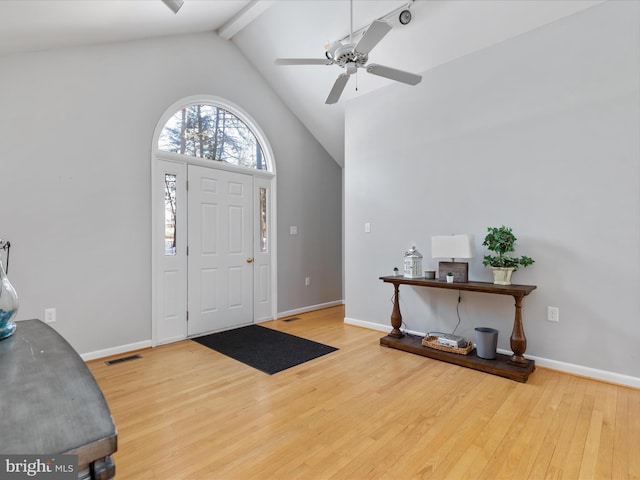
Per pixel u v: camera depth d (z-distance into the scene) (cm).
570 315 257
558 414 198
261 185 433
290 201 467
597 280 246
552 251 264
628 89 233
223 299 390
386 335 365
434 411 203
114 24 268
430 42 315
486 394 224
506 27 279
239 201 408
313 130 489
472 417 196
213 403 215
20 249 258
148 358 296
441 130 329
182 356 301
